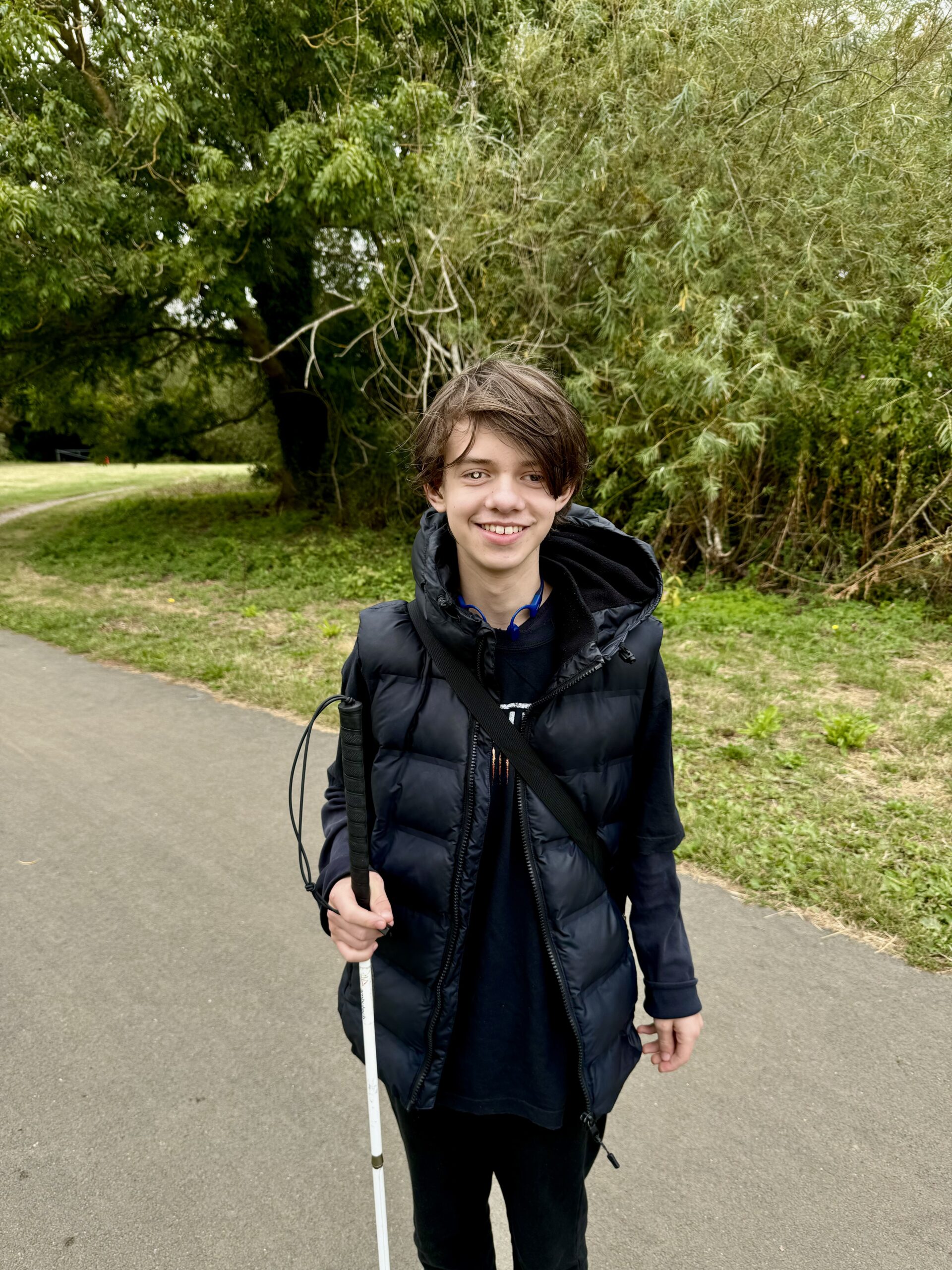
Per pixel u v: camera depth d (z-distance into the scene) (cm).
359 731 111
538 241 927
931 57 831
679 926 132
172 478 3109
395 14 959
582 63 894
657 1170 212
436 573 115
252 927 317
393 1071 126
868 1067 244
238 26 1013
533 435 101
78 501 2233
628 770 126
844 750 472
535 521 107
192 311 1336
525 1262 136
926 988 279
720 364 763
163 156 999
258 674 628
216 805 421
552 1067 122
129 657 690
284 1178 212
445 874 117
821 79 808
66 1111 232
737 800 410
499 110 1011
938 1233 195
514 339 935
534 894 118
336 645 722
